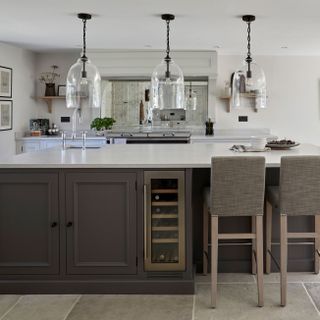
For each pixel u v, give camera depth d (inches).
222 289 119.8
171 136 249.8
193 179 134.3
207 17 167.0
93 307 109.2
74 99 159.6
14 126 246.4
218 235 109.6
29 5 150.6
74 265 118.8
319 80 268.8
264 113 271.1
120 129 271.7
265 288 119.6
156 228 119.6
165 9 155.6
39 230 119.0
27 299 115.0
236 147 164.2
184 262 117.8
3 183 118.2
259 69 161.9
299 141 271.7
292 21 174.2
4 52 232.1
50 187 117.7
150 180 117.1
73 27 186.7
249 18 166.4
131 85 269.6
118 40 218.4
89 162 119.7
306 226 133.1
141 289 117.9
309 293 115.7
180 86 164.6
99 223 118.2
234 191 107.7
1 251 119.7
